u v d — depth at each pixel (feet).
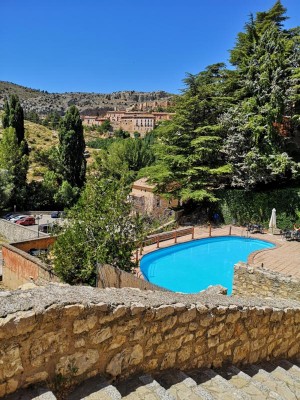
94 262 31.81
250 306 15.98
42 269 40.27
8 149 129.18
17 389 8.63
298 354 20.99
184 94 83.25
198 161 80.53
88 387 9.73
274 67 73.87
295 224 72.54
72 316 9.41
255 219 76.74
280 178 77.82
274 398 12.67
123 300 11.07
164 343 12.13
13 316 8.34
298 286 29.53
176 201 103.50
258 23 85.92
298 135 82.38
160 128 86.69
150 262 54.13
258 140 75.36
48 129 316.19
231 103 81.92
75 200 135.64
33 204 132.77
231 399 11.61
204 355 13.85
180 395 11.00
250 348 16.40
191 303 13.20
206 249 62.80
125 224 34.09
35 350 8.84
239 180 76.07
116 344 10.62
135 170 167.12
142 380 10.98
